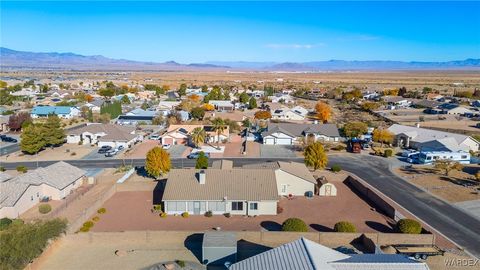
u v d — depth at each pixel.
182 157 88.25
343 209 58.22
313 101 195.75
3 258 36.44
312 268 31.75
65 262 41.22
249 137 108.06
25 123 112.25
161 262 41.62
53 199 61.06
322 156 74.38
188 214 55.06
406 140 100.38
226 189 55.97
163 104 157.88
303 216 55.41
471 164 85.00
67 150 93.38
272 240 46.69
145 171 76.62
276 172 63.28
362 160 87.38
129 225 51.50
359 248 45.19
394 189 67.38
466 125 129.50
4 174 65.19
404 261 33.91
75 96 192.00
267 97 192.75
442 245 45.97
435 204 60.00
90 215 54.06
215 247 41.03
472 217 54.94
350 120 139.50
